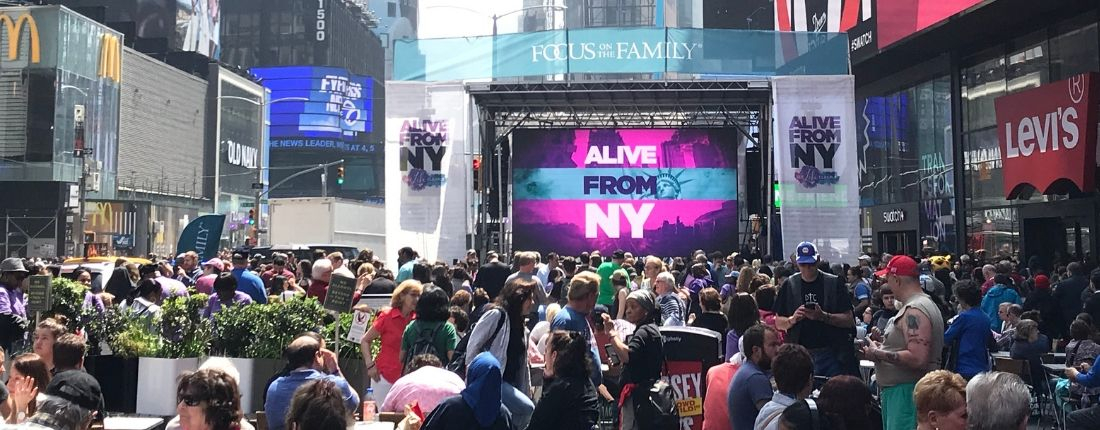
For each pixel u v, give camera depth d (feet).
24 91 190.29
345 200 137.39
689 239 96.94
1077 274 51.39
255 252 94.32
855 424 15.55
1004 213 91.66
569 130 97.71
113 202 190.60
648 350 25.29
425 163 84.48
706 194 97.09
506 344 25.62
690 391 26.68
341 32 466.29
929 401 15.23
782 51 82.58
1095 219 77.97
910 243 111.45
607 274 56.18
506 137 102.22
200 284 45.73
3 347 36.37
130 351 30.25
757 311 27.20
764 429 18.38
